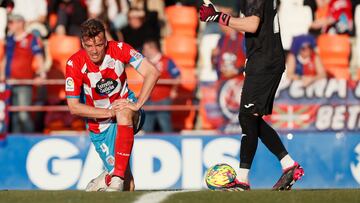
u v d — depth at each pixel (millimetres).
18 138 39719
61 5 44500
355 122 41219
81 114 24484
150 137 39344
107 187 24250
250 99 23469
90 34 23625
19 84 41406
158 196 19797
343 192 20625
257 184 39281
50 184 39594
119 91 25312
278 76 23609
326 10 45188
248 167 23750
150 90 24453
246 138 23719
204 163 39406
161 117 41531
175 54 44562
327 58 45094
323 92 41344
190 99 42781
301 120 41188
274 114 41219
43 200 19297
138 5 43156
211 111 41812
